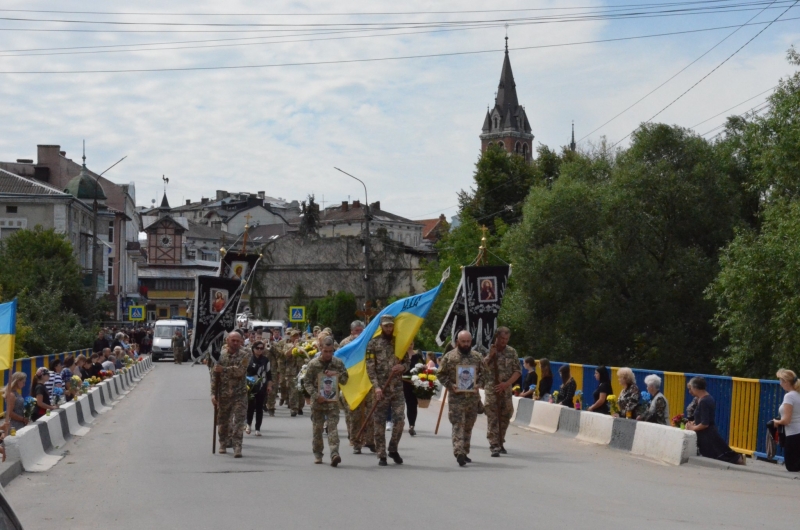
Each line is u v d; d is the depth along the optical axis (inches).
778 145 1002.1
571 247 1587.1
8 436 512.4
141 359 1946.4
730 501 403.5
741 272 979.9
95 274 1790.1
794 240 938.1
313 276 3472.0
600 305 1542.8
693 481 470.3
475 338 793.6
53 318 1535.4
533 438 708.7
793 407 506.0
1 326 499.2
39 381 714.8
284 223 6427.2
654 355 1529.3
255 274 3506.4
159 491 428.1
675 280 1567.4
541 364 829.2
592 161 1830.7
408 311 552.1
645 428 587.2
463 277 796.0
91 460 559.8
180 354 2413.9
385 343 530.6
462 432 525.0
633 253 1571.1
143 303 4030.5
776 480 481.1
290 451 599.5
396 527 333.4
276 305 3503.9
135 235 4404.5
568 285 1565.0
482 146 6284.5
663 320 1540.4
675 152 1584.6
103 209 2967.5
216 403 572.7
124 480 468.1
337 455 516.4
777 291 951.0
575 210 1576.0
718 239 1561.3
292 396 880.3
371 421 593.0
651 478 478.0
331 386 520.7
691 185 1535.4
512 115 6210.6
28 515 370.9
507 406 580.1
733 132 1617.9
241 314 2519.7
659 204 1574.8
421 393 704.4
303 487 436.5
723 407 634.8
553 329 1600.6
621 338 1565.0
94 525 346.9
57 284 1710.1
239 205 6574.8
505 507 377.7
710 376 653.9
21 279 1664.6
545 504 386.0
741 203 1589.6
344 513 363.3
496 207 2982.3
